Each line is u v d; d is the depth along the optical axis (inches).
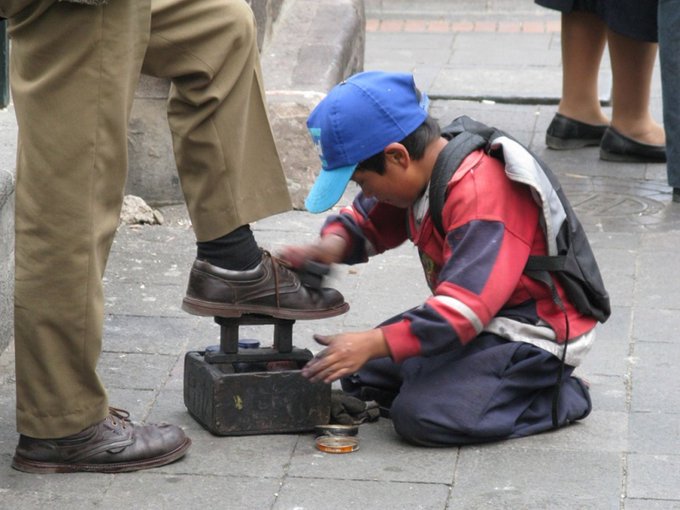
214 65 295.9
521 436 312.5
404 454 304.7
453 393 304.7
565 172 570.9
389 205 331.0
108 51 266.7
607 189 544.4
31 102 269.1
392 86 302.5
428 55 792.9
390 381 334.0
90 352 283.7
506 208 299.9
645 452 305.0
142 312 399.5
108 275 431.8
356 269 439.2
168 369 357.1
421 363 314.7
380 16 897.5
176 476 293.0
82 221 273.4
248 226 313.1
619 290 419.2
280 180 318.3
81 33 263.6
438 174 301.7
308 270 321.7
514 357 308.2
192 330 385.7
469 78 731.4
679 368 356.8
